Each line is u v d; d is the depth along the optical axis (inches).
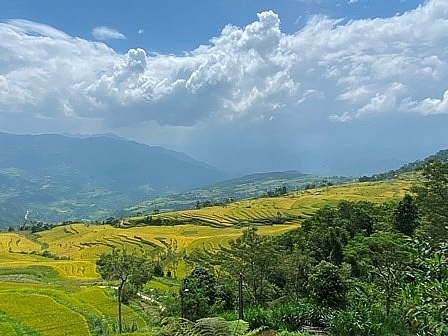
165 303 1844.2
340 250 1876.2
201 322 485.4
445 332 259.3
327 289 925.8
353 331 644.1
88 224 7224.4
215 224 5851.4
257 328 725.3
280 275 1633.9
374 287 939.3
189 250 3868.1
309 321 741.3
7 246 5452.8
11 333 1375.5
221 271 1866.4
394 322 655.8
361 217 2325.3
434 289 268.2
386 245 840.9
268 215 5748.0
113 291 2247.8
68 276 3230.8
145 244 4894.2
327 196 6210.6
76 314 1628.9
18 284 2393.0
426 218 1561.3
